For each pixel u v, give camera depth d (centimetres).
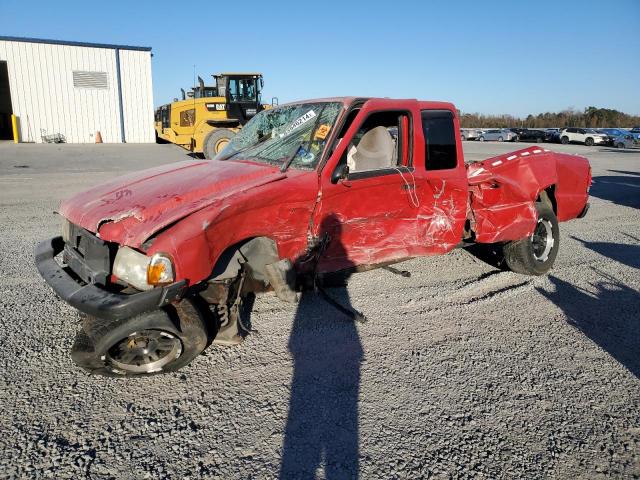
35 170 1472
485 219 488
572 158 576
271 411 291
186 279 288
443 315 431
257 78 1809
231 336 345
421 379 328
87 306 272
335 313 429
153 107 3206
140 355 313
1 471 236
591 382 329
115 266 293
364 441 266
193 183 342
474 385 322
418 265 569
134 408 290
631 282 528
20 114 2891
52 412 283
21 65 2839
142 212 301
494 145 3481
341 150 383
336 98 422
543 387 321
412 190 427
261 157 411
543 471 247
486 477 242
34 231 694
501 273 545
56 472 237
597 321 426
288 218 352
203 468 244
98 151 2338
